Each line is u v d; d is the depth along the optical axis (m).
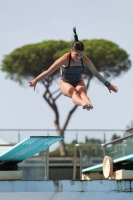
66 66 32.50
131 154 40.50
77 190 35.44
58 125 122.25
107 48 125.38
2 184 35.78
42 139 35.72
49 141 36.44
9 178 38.03
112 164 39.16
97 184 35.34
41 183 35.75
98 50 124.88
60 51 124.62
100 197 35.09
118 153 44.84
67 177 77.06
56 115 121.62
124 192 35.12
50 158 77.00
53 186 35.62
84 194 35.25
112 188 35.22
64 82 32.91
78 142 74.62
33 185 35.78
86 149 56.91
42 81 121.50
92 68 32.91
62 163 76.69
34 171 50.03
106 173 39.88
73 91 32.19
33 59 125.25
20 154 38.12
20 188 35.78
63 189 35.53
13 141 66.94
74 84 33.06
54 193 35.47
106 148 48.97
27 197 35.38
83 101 31.12
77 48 31.98
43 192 35.59
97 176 48.09
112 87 33.53
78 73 32.81
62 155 76.50
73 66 32.53
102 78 33.31
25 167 50.50
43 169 49.97
